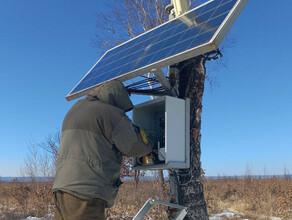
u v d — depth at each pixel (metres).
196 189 3.15
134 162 3.11
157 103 3.12
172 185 3.19
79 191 1.88
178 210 3.09
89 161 1.97
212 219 8.87
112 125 2.07
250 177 17.36
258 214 9.64
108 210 6.95
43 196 10.30
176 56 2.33
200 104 3.34
